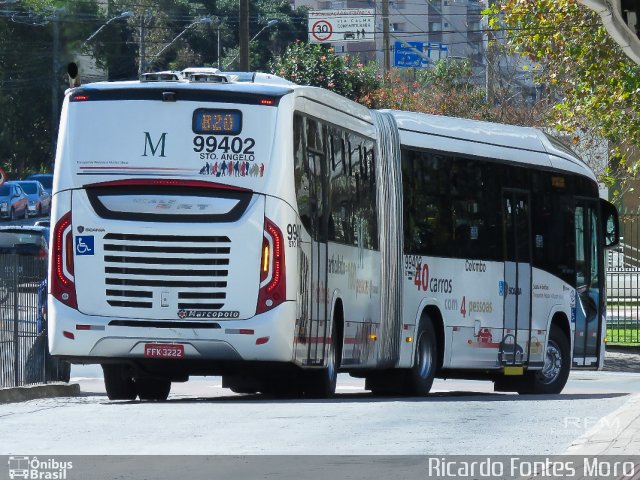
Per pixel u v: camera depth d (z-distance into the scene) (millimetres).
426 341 46000
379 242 43656
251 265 36219
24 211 152750
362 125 42844
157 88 36938
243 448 26062
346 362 41031
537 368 50969
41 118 170500
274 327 36125
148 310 36375
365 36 192625
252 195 36438
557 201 52406
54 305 36938
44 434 28391
